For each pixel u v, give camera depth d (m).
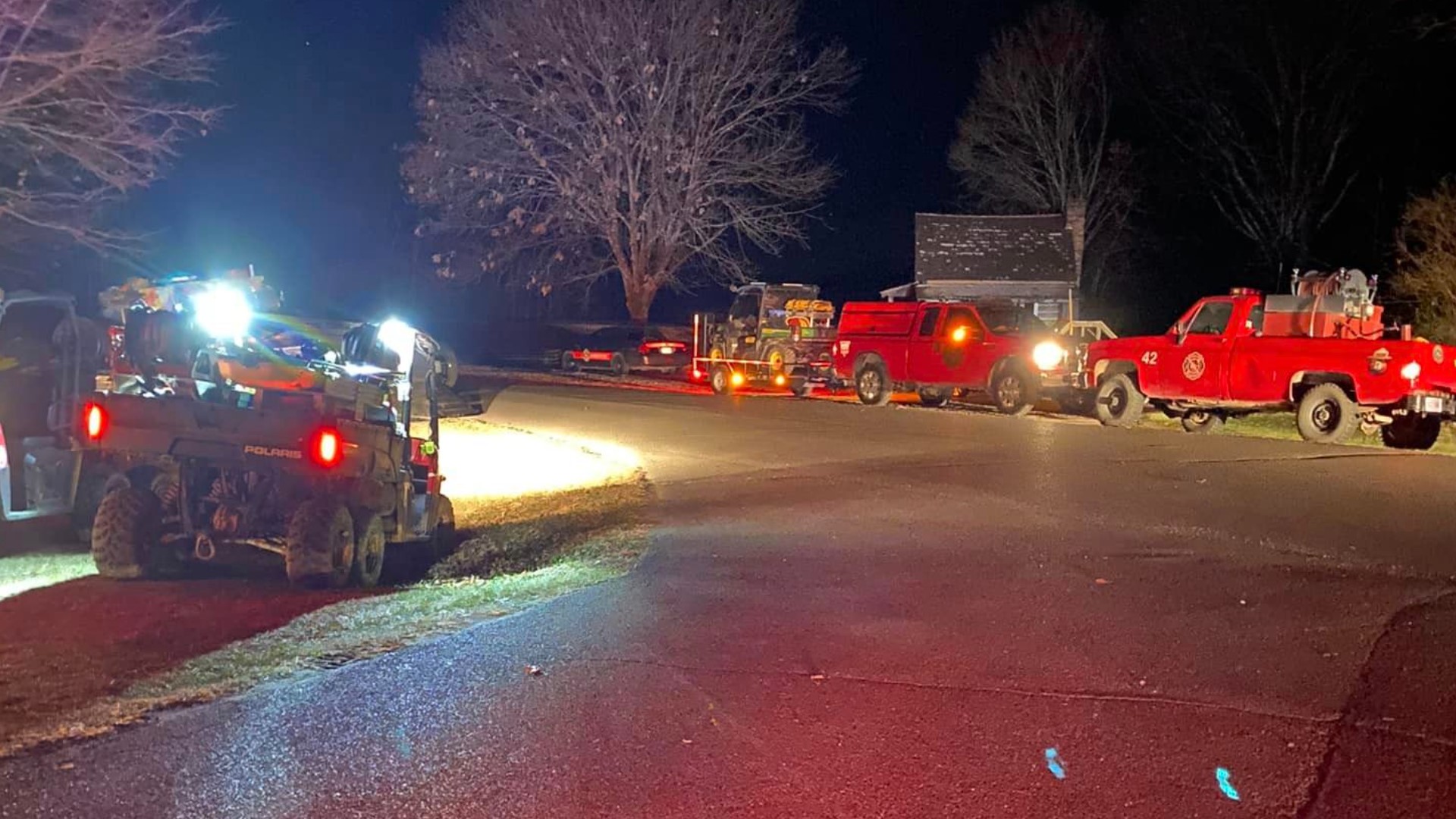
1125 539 11.38
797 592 9.27
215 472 10.19
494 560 12.48
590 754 5.80
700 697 6.65
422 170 44.41
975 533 11.81
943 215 42.94
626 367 40.66
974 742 5.99
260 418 9.63
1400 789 5.42
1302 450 17.88
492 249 46.94
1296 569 10.01
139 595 9.45
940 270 41.06
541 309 59.47
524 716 6.31
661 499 15.06
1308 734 6.10
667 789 5.40
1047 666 7.26
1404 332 18.86
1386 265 37.62
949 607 8.73
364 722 6.19
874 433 21.25
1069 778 5.55
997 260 41.44
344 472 9.91
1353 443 19.67
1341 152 41.97
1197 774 5.61
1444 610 8.54
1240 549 10.87
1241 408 20.81
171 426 9.66
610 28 43.62
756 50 44.62
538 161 44.53
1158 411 25.14
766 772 5.61
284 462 9.62
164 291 11.45
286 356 10.57
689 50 43.88
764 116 45.31
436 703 6.50
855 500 14.16
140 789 5.33
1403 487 14.30
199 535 10.02
